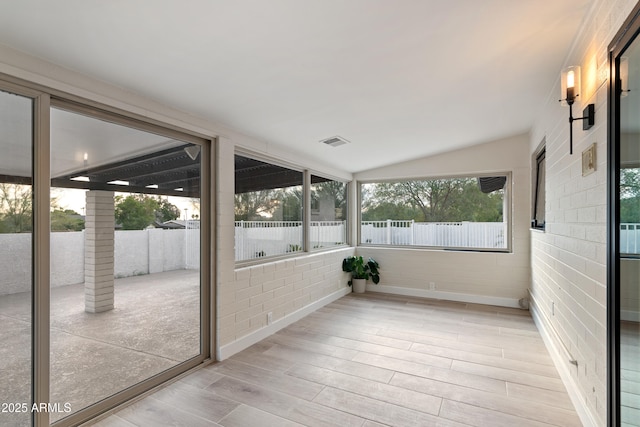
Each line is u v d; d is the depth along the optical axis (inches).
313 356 120.1
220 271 118.3
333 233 211.5
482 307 183.5
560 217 105.7
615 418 61.8
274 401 91.4
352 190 230.4
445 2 65.2
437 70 95.0
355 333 143.2
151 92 91.6
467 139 177.2
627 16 55.9
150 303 100.6
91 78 81.1
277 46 75.0
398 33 74.4
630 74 55.3
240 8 60.9
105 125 88.8
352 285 220.1
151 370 100.0
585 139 79.4
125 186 94.0
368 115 126.7
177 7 58.8
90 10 57.6
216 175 119.3
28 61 69.8
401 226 221.3
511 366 112.0
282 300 151.4
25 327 72.0
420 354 121.6
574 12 72.9
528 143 179.9
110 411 86.4
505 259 186.9
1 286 68.8
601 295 69.7
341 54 81.3
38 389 72.9
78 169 82.9
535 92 119.6
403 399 92.3
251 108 108.7
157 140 102.7
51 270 77.5
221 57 77.2
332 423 81.9
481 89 111.8
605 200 66.5
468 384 100.3
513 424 81.5
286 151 158.1
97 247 87.4
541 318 140.3
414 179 217.0
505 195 193.6
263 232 147.6
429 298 203.9
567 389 95.5
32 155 72.3
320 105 112.4
